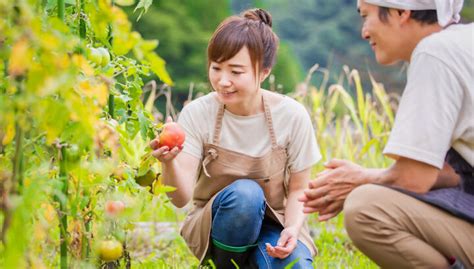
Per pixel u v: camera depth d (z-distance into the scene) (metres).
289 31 32.12
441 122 2.84
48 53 2.10
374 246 2.95
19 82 2.27
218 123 3.47
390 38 3.00
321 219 3.08
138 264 4.07
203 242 3.53
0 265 2.24
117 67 3.21
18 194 2.40
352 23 31.98
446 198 2.94
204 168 3.46
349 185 3.01
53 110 2.20
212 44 3.29
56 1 2.83
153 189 3.14
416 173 2.89
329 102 7.20
